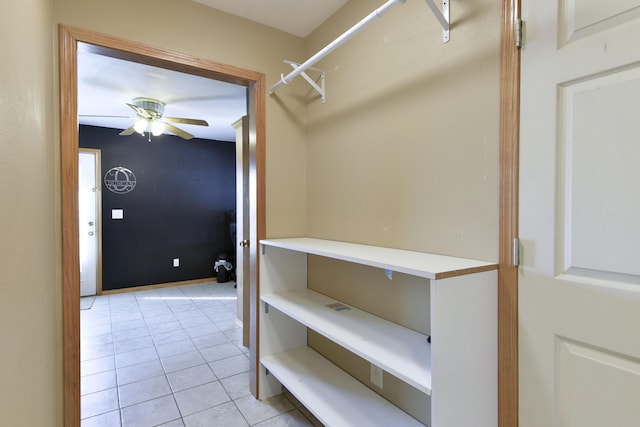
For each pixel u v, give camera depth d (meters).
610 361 0.92
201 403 2.04
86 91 3.20
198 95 3.33
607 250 0.92
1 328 0.70
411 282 1.48
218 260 5.39
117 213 4.76
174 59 1.78
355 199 1.82
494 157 1.17
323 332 1.46
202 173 5.43
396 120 1.57
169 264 5.16
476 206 1.23
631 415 0.88
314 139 2.16
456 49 1.30
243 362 2.61
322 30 2.07
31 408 0.97
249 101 2.17
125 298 4.46
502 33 1.15
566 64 1.00
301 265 2.19
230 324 3.47
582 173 0.97
